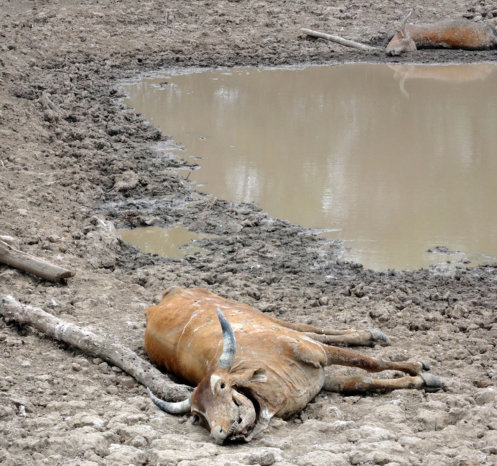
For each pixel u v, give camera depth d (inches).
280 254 411.2
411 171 538.6
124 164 550.3
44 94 694.5
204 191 509.7
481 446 218.4
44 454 211.5
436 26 1028.5
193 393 221.6
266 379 227.1
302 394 240.2
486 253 412.8
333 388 258.4
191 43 1022.4
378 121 667.4
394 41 1002.7
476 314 335.6
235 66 933.8
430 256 409.1
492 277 382.3
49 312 320.8
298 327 290.8
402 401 251.6
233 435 211.6
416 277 381.7
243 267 390.9
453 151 579.5
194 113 705.6
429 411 241.9
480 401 251.1
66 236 418.3
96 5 1124.5
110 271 383.2
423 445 219.0
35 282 358.3
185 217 467.8
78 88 791.1
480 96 757.3
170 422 234.5
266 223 455.5
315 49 1018.7
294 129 647.8
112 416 236.5
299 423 239.1
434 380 261.1
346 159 565.6
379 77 858.8
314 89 800.9
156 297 346.9
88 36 1008.2
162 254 414.3
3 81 752.3
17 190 479.2
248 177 532.7
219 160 570.6
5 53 875.4
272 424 230.1
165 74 888.3
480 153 573.3
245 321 258.7
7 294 336.8
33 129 608.7
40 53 925.8
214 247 422.3
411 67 919.7
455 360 287.1
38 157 547.2
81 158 561.6
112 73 886.4
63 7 1106.1
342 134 629.0
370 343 297.7
